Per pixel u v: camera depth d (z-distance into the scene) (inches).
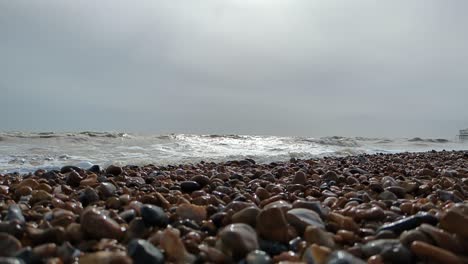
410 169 46.5
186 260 13.4
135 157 65.6
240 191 27.0
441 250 13.2
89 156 64.9
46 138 90.4
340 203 22.4
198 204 22.4
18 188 25.9
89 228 15.3
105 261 12.2
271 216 15.5
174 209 19.6
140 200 22.0
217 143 105.2
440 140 201.3
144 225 16.7
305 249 14.2
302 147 108.2
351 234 15.7
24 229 15.4
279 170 42.5
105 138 96.7
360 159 65.1
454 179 33.9
